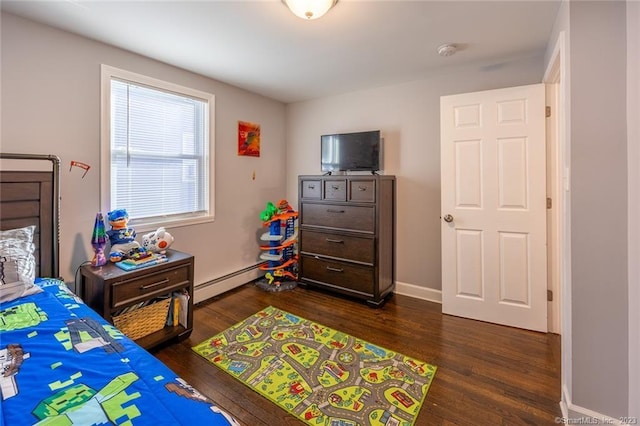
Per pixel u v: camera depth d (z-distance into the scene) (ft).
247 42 7.43
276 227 11.57
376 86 10.80
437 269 10.14
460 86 9.39
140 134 8.46
